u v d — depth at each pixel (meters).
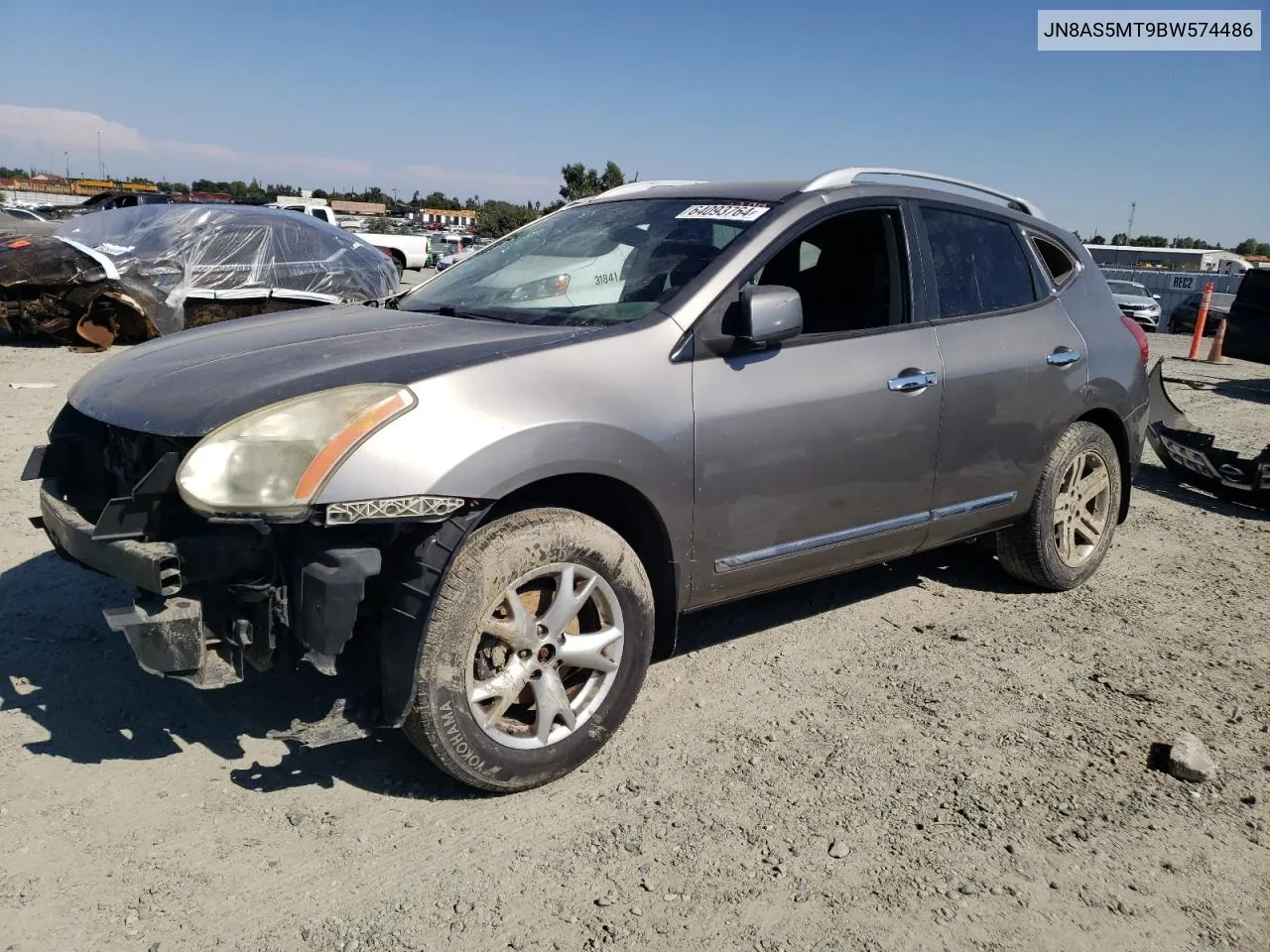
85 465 3.28
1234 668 4.09
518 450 2.78
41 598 4.18
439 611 2.70
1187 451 7.09
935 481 4.01
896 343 3.82
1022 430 4.33
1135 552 5.66
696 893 2.56
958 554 5.39
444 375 2.78
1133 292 26.42
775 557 3.55
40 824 2.72
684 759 3.22
